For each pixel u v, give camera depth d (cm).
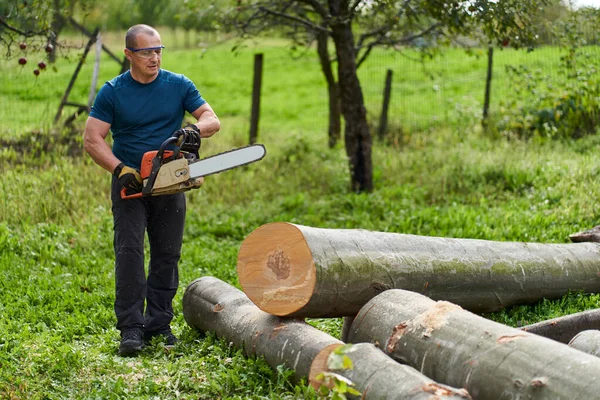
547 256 539
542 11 880
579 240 600
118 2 3088
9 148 1065
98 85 1912
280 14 1001
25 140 1098
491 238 752
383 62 2459
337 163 1136
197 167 437
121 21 3189
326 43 1364
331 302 424
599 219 769
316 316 432
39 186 895
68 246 773
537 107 1227
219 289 495
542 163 998
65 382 414
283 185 1062
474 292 494
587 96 1138
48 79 1936
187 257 755
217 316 473
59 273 692
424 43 1127
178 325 535
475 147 1200
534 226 777
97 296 604
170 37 3566
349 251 434
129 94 484
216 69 2697
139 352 470
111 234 816
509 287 510
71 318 540
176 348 472
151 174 453
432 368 357
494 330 346
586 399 293
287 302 422
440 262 477
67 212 873
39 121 1237
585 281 550
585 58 1093
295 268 420
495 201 900
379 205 918
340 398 328
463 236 771
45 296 598
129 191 473
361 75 2264
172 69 2692
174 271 504
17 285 637
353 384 336
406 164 1128
